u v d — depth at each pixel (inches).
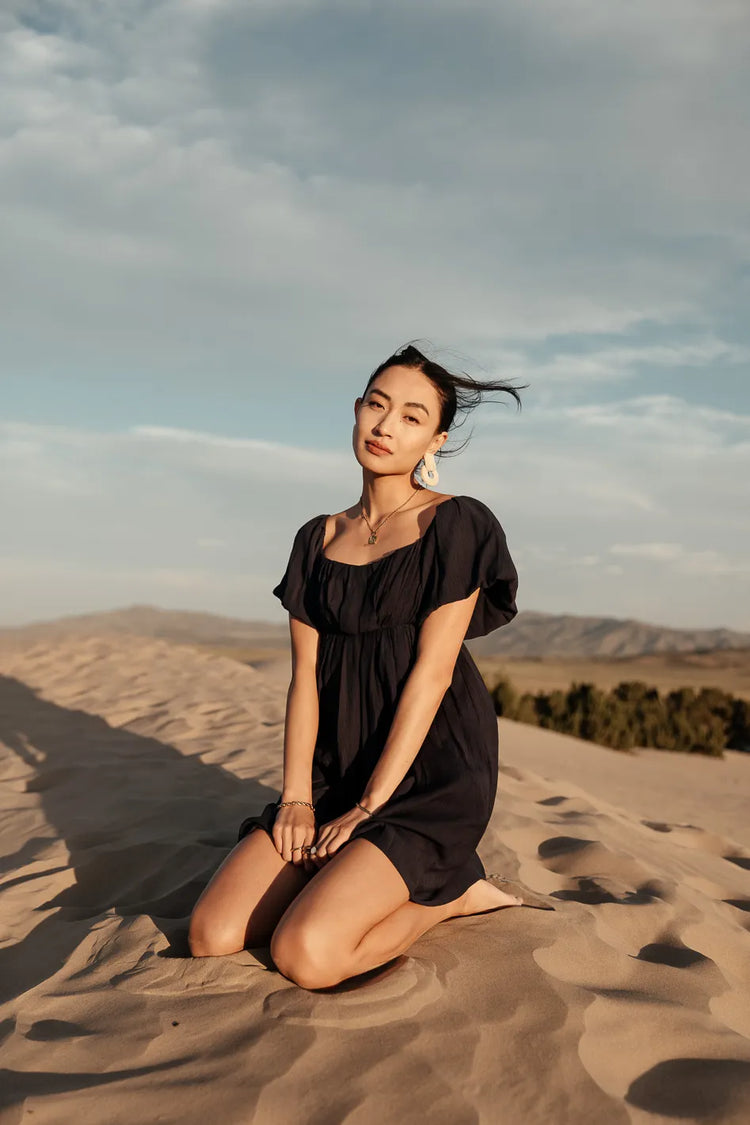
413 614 122.0
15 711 316.8
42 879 144.5
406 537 125.6
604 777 477.1
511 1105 81.9
